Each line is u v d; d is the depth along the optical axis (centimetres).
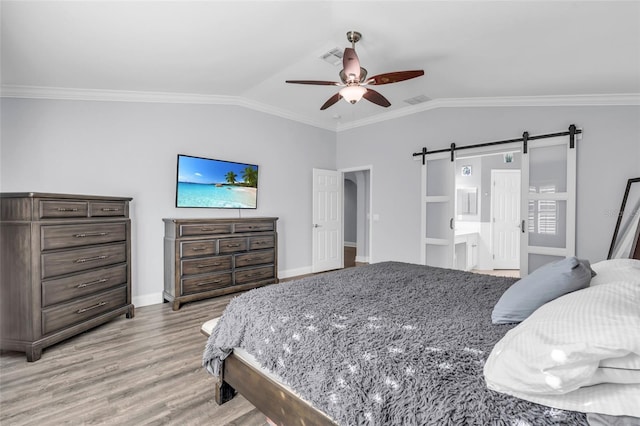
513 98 388
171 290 357
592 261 341
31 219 233
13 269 234
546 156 369
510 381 84
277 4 228
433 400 88
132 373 215
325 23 259
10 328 234
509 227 604
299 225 540
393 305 161
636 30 217
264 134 488
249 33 264
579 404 76
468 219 625
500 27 238
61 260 252
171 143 390
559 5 202
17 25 214
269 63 331
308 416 123
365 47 295
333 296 177
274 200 502
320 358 119
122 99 356
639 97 321
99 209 291
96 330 290
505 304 134
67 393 192
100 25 224
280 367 134
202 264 369
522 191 384
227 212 444
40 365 225
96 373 215
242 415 173
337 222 592
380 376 101
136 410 176
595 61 269
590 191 343
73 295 262
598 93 336
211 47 280
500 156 605
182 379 208
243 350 164
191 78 347
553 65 287
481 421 80
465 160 629
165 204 385
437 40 269
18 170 301
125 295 318
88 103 335
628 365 73
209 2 216
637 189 310
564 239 357
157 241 378
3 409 177
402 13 237
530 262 382
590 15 207
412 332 125
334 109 502
